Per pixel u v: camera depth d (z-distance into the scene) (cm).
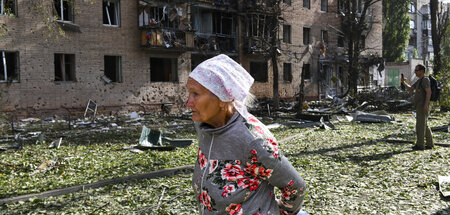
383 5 5169
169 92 2427
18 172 718
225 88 172
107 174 683
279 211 193
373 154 841
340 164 740
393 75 4884
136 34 2262
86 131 1381
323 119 1573
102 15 2108
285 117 1823
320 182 602
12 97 1784
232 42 2791
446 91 2008
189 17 2503
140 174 643
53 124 1683
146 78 2319
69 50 1977
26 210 478
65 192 558
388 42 5166
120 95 2198
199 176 184
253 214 179
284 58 3123
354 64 2664
